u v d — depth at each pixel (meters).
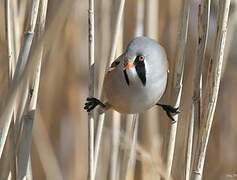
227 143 7.90
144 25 6.32
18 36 5.34
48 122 8.09
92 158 4.96
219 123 8.00
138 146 6.07
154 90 4.50
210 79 4.63
